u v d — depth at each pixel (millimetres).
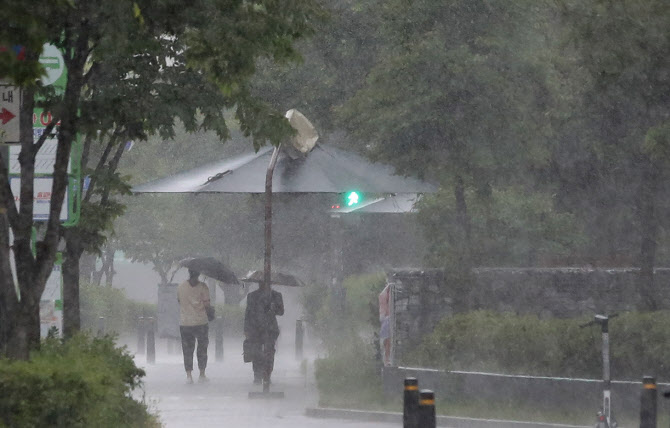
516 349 43906
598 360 42562
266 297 52688
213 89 33062
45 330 38344
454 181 54656
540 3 53312
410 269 54344
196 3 28547
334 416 43562
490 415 41375
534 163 55562
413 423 27812
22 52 27578
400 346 53188
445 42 52500
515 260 61406
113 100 31203
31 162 28766
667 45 44562
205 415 43812
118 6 27531
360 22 73188
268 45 29297
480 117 52344
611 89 47906
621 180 55938
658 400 39594
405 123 52125
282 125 31875
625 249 61125
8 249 27906
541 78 53219
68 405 24234
